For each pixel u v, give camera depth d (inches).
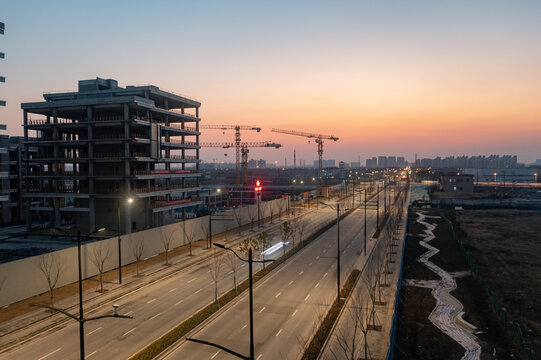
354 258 2522.1
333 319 1482.5
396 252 2689.5
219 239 3134.8
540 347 1290.6
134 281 2003.0
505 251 2758.4
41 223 3814.0
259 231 3533.5
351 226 3833.7
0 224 3681.1
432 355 1248.8
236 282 1990.7
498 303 1590.8
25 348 1268.5
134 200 3316.9
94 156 3368.6
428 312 1617.9
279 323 1460.4
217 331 1391.5
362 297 1755.7
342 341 1305.4
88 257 2047.2
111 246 2204.7
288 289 1873.8
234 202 6692.9
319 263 2389.3
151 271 2191.2
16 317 1525.6
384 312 1576.0
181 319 1509.6
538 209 5137.8
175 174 3703.3
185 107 4114.2
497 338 1374.3
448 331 1432.1
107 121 3181.6
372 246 2898.6
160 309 1617.9
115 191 3326.8
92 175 3240.7
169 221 3695.9
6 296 1643.7
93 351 1243.2
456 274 2190.0
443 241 3132.4
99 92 3457.2
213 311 1574.8
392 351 1227.9
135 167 3376.0
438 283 2017.7
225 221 3538.4
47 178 3373.5
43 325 1454.2
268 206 4473.4
